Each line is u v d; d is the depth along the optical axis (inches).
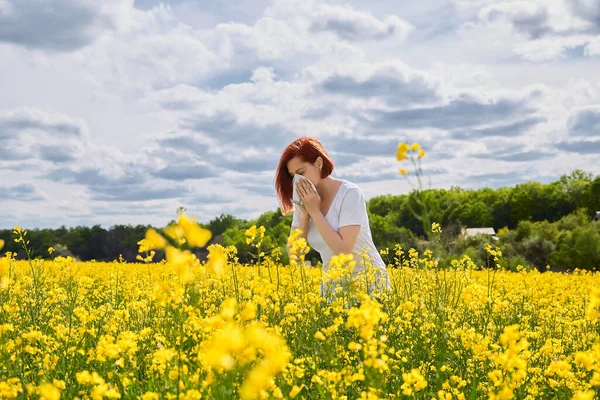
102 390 98.8
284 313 171.2
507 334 102.7
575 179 3548.2
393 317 188.2
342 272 160.7
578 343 214.4
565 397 143.9
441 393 121.8
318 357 142.3
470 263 248.8
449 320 199.8
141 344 155.9
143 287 310.7
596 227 1822.1
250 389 66.2
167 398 104.3
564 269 1625.2
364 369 119.0
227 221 3078.2
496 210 3469.5
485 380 150.5
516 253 1728.6
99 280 423.8
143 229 2354.8
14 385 116.3
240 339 65.7
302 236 219.8
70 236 2322.8
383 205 3048.7
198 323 130.7
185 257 80.2
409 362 162.9
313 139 217.2
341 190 215.8
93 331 157.4
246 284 215.3
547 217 3385.8
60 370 139.6
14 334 175.0
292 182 223.1
